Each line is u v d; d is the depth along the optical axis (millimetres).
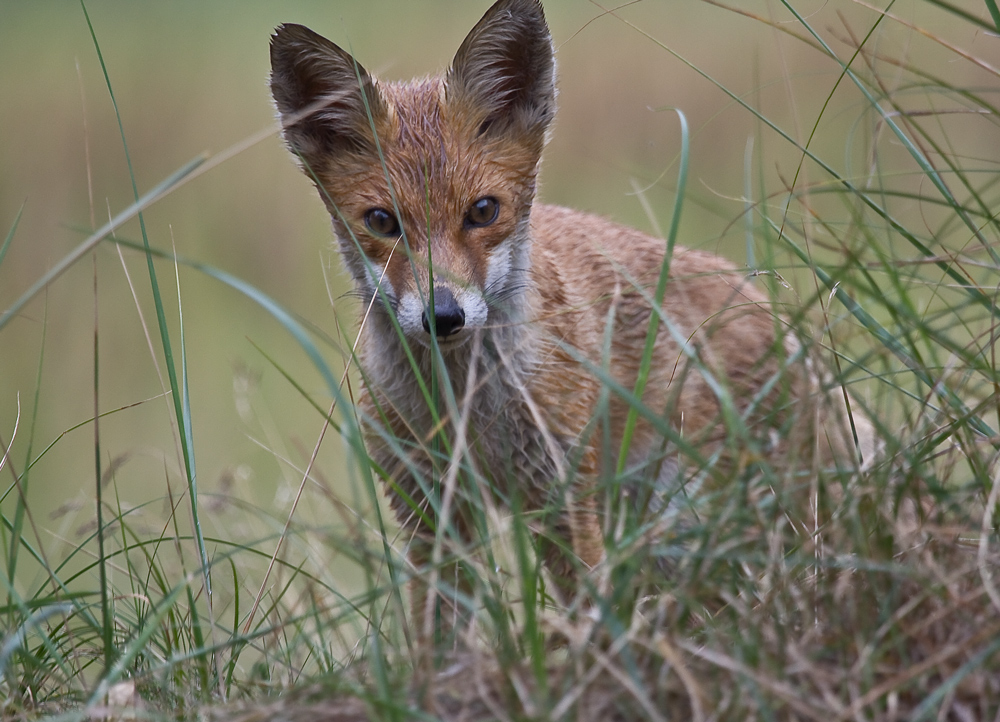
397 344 8602
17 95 23250
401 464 8000
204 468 13680
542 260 9305
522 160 8938
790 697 4418
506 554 5832
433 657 5266
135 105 22859
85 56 25500
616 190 19859
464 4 27500
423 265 8266
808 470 6000
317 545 8172
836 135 18609
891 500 5742
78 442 15516
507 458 7129
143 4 30844
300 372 16703
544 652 5156
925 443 6035
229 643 5664
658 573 6008
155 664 6090
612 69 21375
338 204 8867
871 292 6219
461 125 8680
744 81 20797
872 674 4652
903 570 4887
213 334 18172
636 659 4969
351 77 8648
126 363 17469
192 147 22031
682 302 9727
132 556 9219
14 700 5805
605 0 23375
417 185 8430
